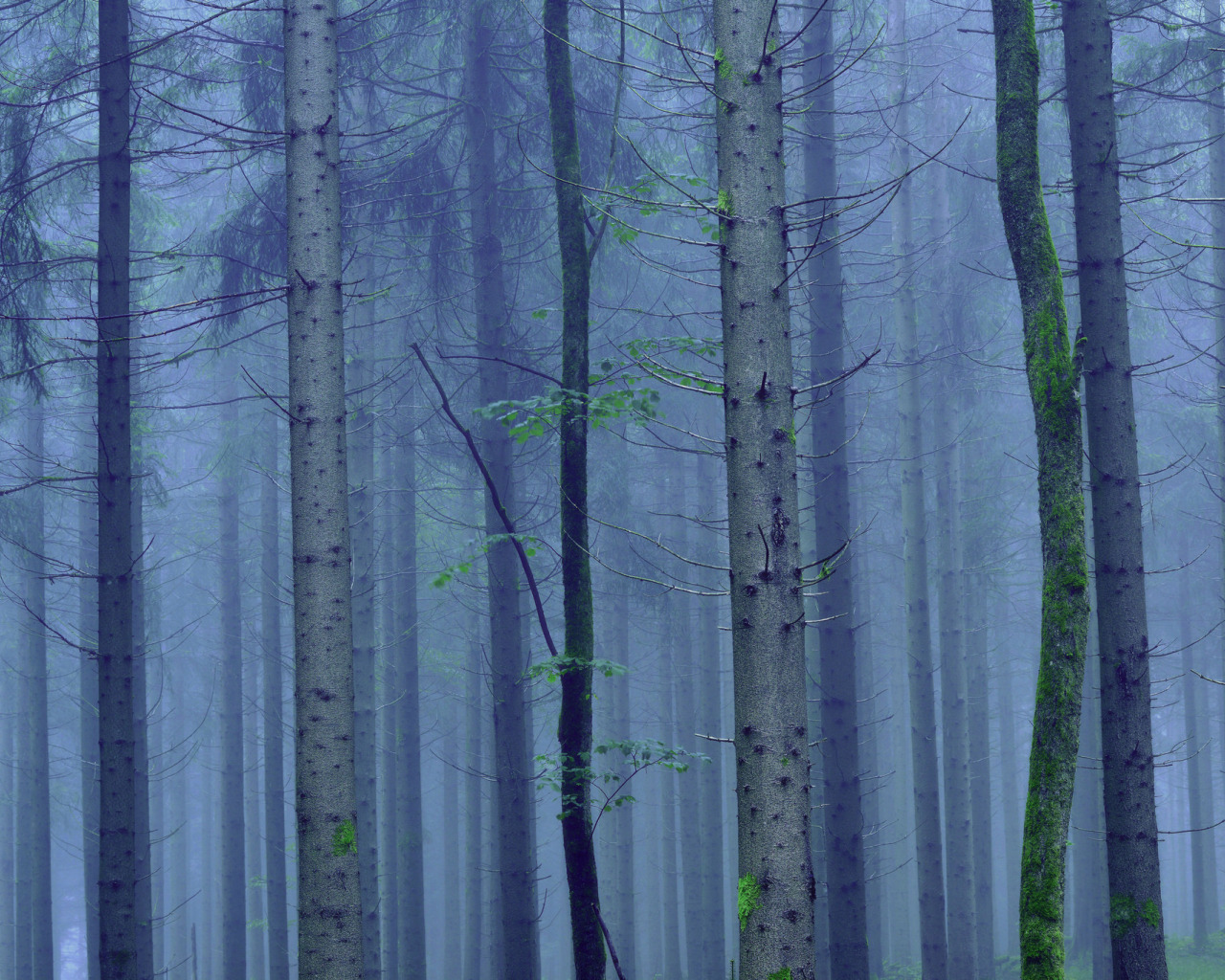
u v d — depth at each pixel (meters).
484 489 18.88
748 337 5.53
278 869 19.86
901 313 17.31
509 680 12.62
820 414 12.66
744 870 5.27
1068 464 6.33
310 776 6.95
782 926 5.12
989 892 21.77
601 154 14.29
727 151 5.70
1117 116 8.45
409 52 14.42
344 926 6.81
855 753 12.05
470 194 14.27
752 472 5.43
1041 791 5.98
